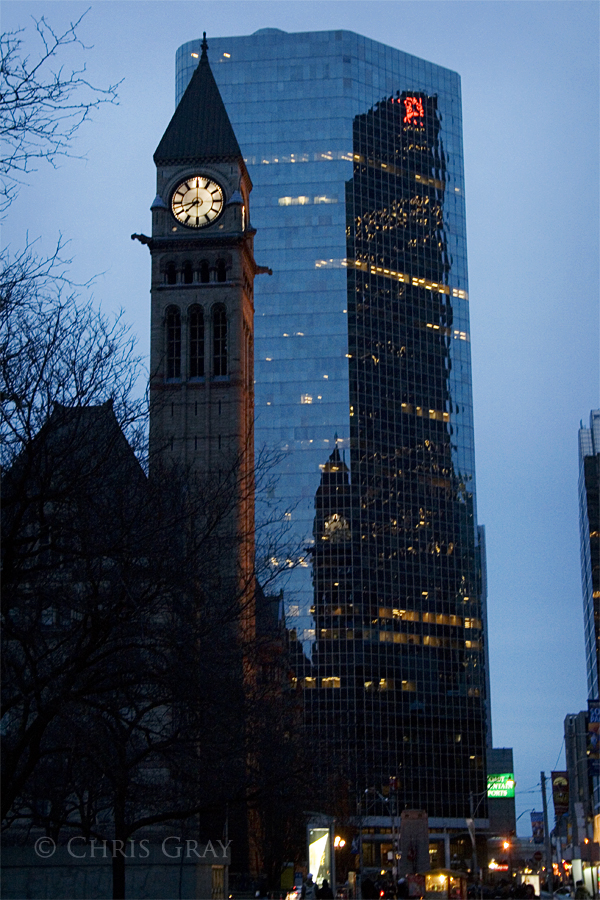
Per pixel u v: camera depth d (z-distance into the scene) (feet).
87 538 158.51
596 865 319.47
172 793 225.76
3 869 212.84
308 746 272.72
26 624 179.73
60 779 224.53
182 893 209.26
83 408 164.55
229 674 188.44
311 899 305.32
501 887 450.71
